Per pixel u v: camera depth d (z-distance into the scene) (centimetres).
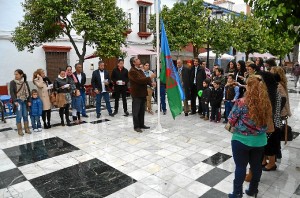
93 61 1414
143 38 1614
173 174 435
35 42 982
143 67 841
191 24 1238
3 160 503
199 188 389
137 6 1564
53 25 909
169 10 1305
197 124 738
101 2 893
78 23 855
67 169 461
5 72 1129
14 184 411
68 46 1302
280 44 1825
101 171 450
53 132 677
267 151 420
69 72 739
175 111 670
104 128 705
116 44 915
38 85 675
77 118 803
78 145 577
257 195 365
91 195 377
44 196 376
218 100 743
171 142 588
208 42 1344
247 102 310
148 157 505
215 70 776
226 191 380
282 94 441
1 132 688
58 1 817
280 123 409
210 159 493
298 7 363
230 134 643
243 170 329
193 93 845
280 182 403
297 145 560
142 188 392
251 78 316
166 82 660
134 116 665
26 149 559
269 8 368
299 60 2216
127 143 584
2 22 1105
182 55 1831
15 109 646
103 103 1084
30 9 875
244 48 1552
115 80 838
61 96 704
